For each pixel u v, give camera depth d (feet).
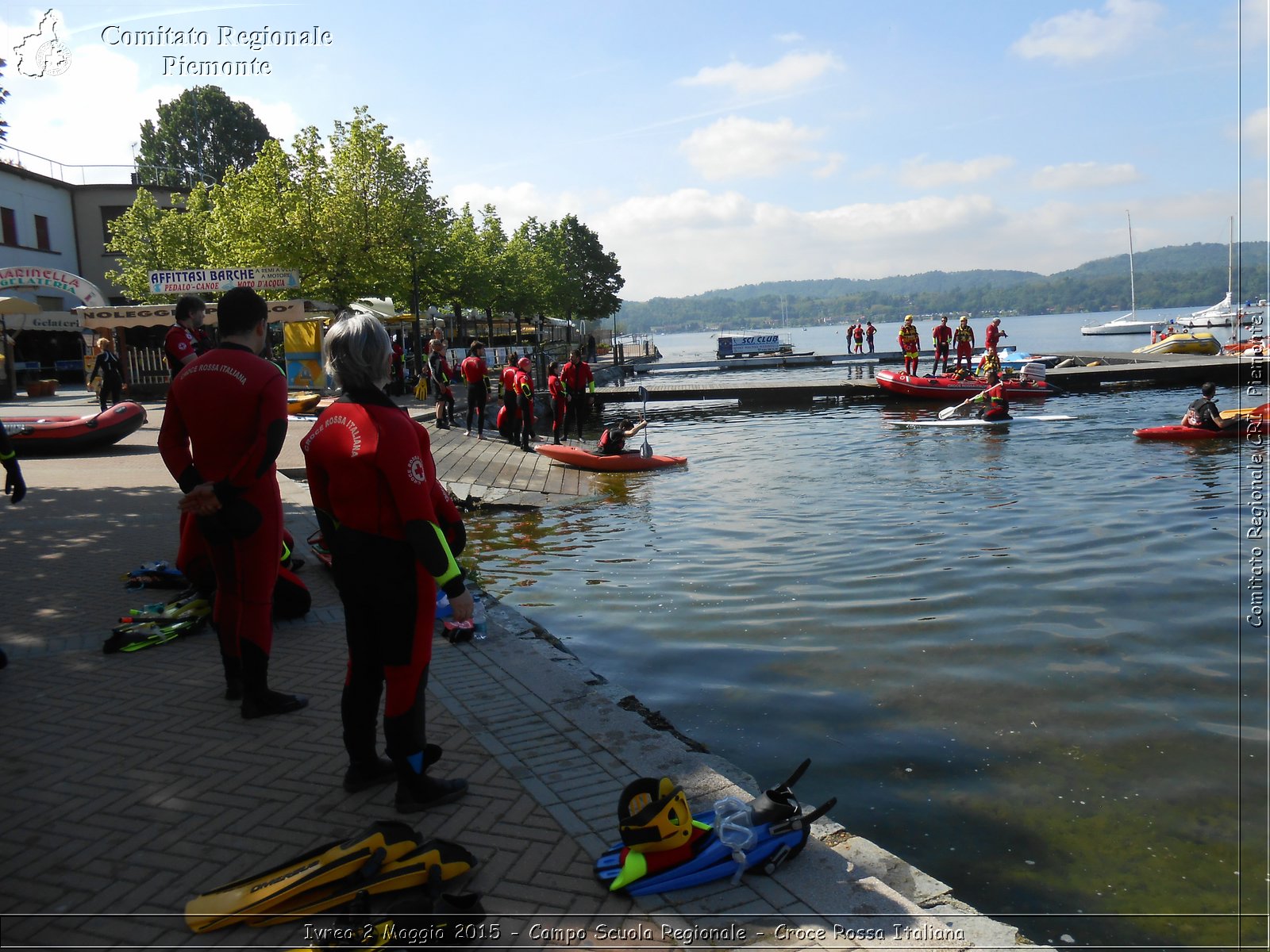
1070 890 10.50
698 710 16.29
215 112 204.33
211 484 12.44
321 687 14.64
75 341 114.62
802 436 63.31
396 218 84.84
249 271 75.92
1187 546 27.81
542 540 32.53
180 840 9.90
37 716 13.53
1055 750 14.35
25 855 9.63
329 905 8.51
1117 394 84.53
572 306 226.79
